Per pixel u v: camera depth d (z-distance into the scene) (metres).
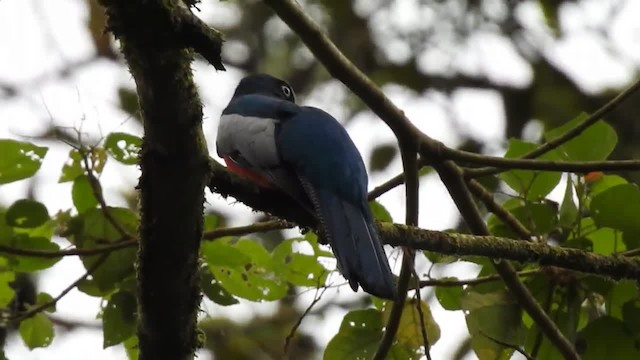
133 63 6.22
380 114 10.94
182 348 7.72
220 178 8.59
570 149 10.88
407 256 9.88
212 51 6.10
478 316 10.32
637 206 9.82
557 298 10.36
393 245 9.12
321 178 8.45
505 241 9.47
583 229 10.26
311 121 8.86
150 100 6.38
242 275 10.70
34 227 10.29
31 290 12.00
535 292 10.35
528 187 10.58
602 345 10.06
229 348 16.16
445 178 10.85
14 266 10.55
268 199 8.79
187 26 5.98
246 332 16.45
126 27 5.95
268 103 9.34
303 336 16.59
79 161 10.28
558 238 10.45
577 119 10.95
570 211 10.12
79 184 10.34
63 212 10.41
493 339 9.84
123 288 10.29
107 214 10.12
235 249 10.16
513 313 10.31
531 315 10.02
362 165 8.83
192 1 6.95
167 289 7.33
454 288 10.73
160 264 7.20
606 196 9.87
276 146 8.69
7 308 11.09
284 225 10.48
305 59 18.52
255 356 16.28
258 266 10.67
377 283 7.70
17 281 11.91
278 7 10.79
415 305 10.69
